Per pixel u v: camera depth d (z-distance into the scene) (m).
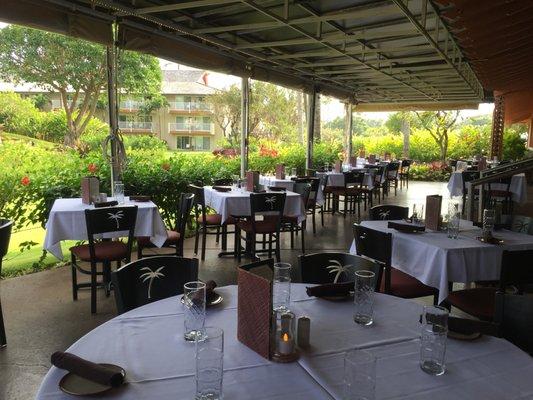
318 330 1.37
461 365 1.16
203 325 1.32
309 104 9.29
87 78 8.37
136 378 1.07
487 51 5.76
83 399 0.98
